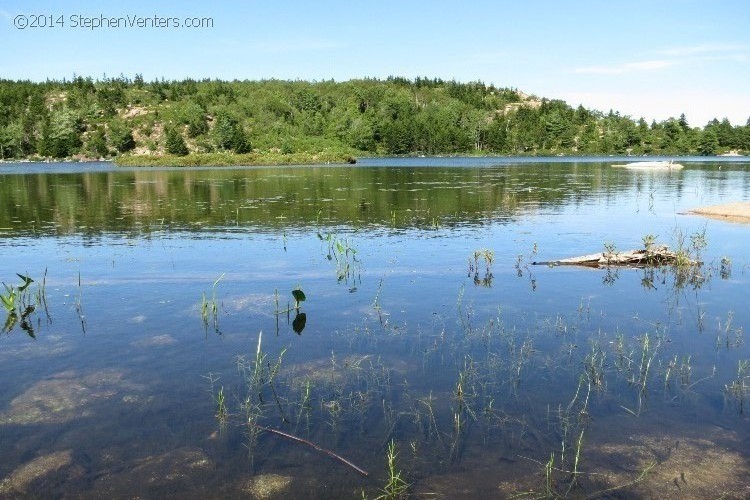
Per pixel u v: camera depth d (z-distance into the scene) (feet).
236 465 17.74
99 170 212.23
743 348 26.91
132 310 32.58
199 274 41.11
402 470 17.44
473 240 55.26
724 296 35.76
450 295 35.76
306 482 16.90
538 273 41.75
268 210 78.89
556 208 81.61
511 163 276.82
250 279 39.75
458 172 183.93
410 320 30.89
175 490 16.55
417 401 21.79
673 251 48.34
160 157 262.88
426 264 44.55
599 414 20.80
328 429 19.81
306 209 79.97
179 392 22.40
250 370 24.45
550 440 19.15
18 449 18.56
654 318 31.35
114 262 45.24
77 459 18.06
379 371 24.44
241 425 20.04
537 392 22.45
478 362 25.34
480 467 17.61
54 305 33.55
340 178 151.53
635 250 46.29
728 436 19.34
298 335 28.63
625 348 26.96
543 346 27.17
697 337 28.37
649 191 110.42
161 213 75.72
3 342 27.53
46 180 147.84
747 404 21.49
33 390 22.52
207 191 110.22
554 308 33.09
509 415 20.72
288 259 46.42
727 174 174.70
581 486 16.72
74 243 53.62
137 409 21.11
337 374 24.13
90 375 23.89
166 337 28.25
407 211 77.66
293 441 19.07
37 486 16.71
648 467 17.65
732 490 16.57
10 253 48.88
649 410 21.11
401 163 280.51
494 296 35.50
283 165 254.27
